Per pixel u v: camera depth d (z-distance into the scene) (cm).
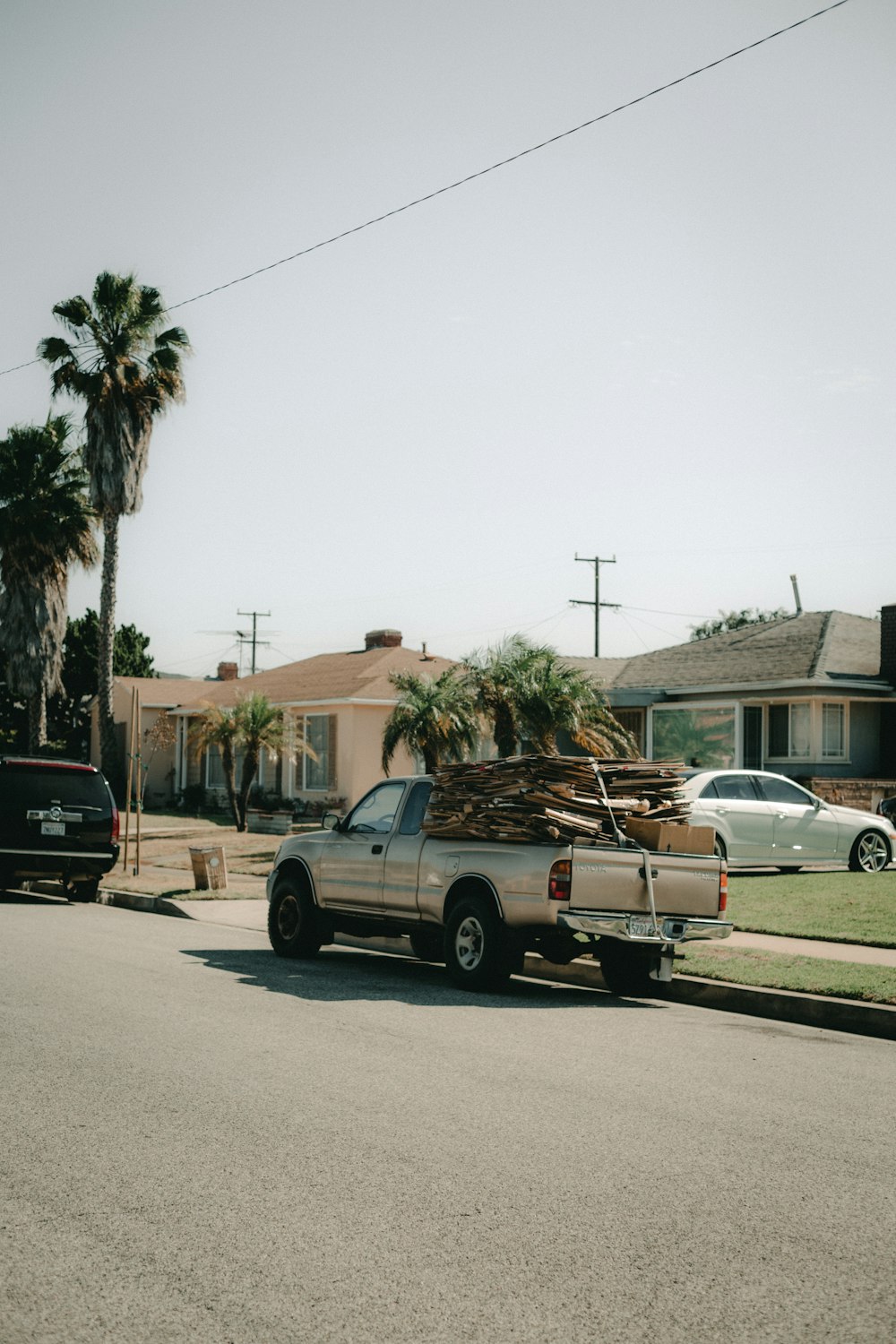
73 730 4697
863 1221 498
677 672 3162
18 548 3644
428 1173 552
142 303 3275
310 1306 412
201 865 1884
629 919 1030
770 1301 421
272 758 3381
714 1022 973
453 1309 412
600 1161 574
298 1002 987
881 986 1006
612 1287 431
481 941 1072
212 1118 635
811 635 3031
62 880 1836
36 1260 449
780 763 2877
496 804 1078
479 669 2314
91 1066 743
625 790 1111
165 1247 462
